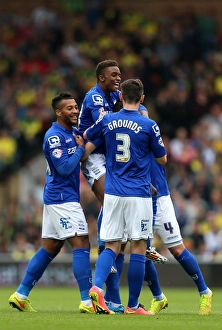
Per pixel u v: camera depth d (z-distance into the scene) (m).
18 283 40.34
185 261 20.97
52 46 59.59
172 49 58.22
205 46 58.34
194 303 27.41
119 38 59.47
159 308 21.62
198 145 50.12
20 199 50.34
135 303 20.00
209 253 41.59
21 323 17.05
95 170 21.48
